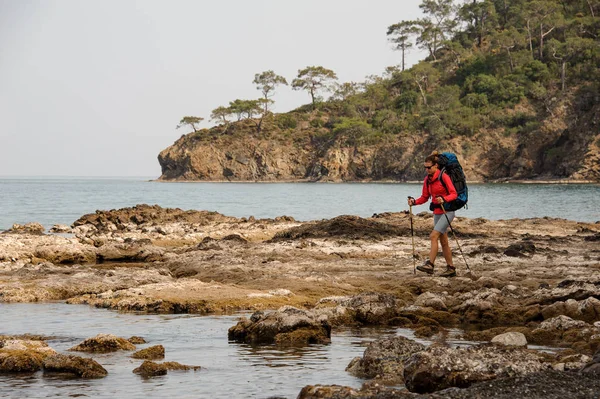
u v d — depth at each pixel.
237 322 11.45
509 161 147.88
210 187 133.38
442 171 14.70
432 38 199.12
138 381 7.76
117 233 30.06
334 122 192.25
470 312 11.91
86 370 8.05
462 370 6.83
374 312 11.75
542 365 6.96
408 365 7.14
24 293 14.47
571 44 163.75
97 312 12.80
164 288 14.33
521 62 173.12
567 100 149.50
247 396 7.09
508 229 28.80
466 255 19.22
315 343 9.99
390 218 33.59
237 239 25.17
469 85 175.12
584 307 11.23
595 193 81.06
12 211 53.12
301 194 91.19
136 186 145.50
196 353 9.30
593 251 20.19
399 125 169.25
